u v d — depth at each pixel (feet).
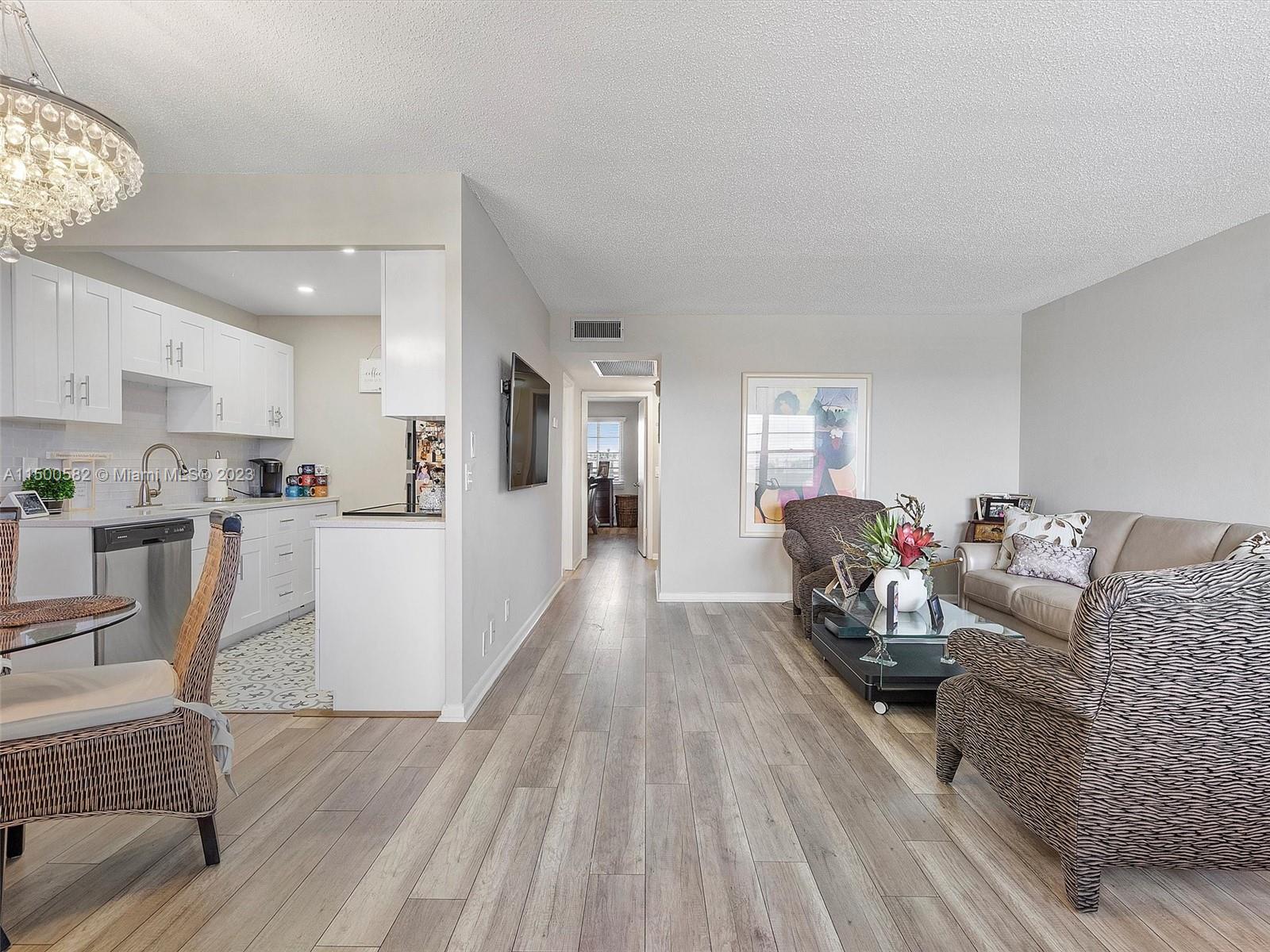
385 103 7.61
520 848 6.28
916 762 8.22
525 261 13.53
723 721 9.54
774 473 18.17
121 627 10.69
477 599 10.34
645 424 27.99
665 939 5.07
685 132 8.25
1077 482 15.53
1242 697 5.05
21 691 5.78
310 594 16.48
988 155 8.86
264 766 8.02
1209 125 8.01
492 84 7.21
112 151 6.04
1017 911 5.41
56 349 10.92
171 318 13.46
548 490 17.67
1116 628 4.99
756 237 12.09
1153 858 5.33
